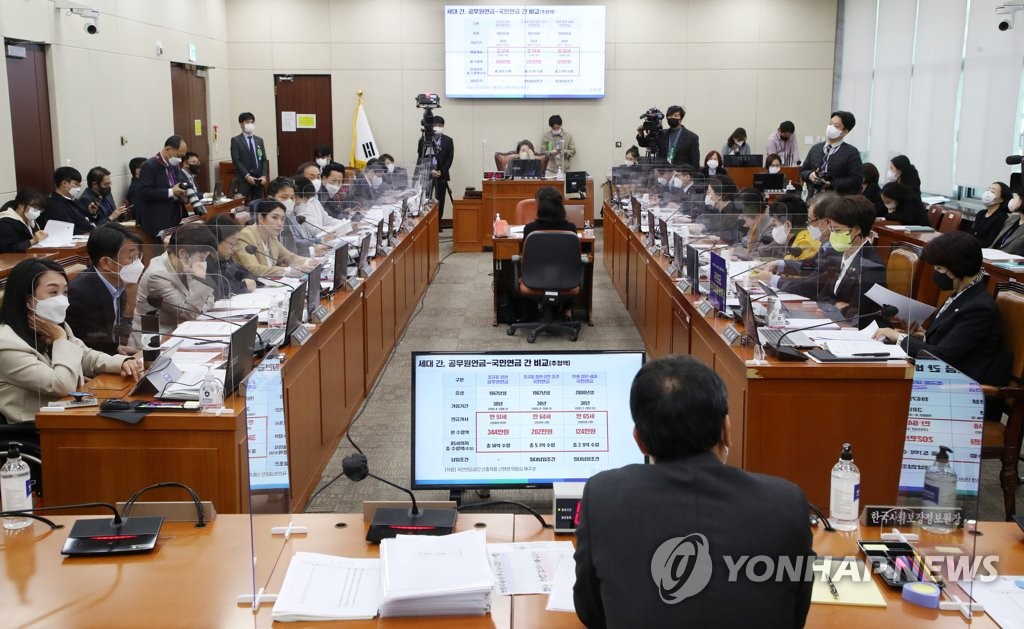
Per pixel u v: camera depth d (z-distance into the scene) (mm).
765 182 10109
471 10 12383
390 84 12742
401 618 1749
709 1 12578
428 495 3945
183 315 3961
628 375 2406
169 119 10633
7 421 3143
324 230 6438
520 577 1905
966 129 9250
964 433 1844
